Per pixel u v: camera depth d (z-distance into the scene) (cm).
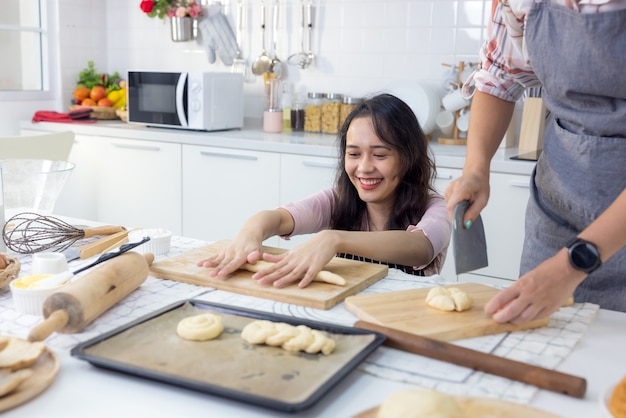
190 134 304
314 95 324
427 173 169
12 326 102
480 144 140
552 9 125
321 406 80
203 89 306
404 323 102
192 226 310
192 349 91
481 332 101
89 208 340
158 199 317
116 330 94
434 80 310
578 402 81
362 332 96
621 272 136
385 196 164
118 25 389
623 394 73
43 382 81
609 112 128
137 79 324
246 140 289
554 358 94
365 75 326
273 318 101
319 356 89
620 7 117
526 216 156
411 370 89
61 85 369
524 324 104
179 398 81
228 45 353
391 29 316
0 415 76
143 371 82
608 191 132
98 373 87
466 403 78
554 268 100
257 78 353
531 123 269
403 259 144
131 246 126
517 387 84
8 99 346
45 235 148
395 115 160
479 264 119
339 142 177
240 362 87
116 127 326
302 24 336
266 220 152
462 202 120
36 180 155
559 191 139
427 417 68
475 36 299
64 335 99
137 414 77
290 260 126
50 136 246
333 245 131
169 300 115
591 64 122
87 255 139
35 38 362
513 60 138
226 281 122
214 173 299
